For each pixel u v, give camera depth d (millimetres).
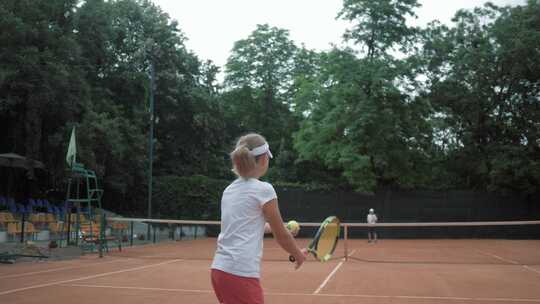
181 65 40938
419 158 33156
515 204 32094
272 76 44750
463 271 12953
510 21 35125
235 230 3047
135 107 37062
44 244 20062
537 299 8570
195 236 30703
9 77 24891
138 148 33469
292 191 32750
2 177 29453
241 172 3148
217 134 41844
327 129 32062
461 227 32062
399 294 9000
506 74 35281
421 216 32188
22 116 27656
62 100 27531
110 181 32500
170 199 34531
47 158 28719
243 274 2988
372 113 30922
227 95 45219
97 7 32938
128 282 10414
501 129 35625
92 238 17922
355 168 30734
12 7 26672
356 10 31812
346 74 31625
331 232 4039
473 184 35781
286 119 44594
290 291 9297
